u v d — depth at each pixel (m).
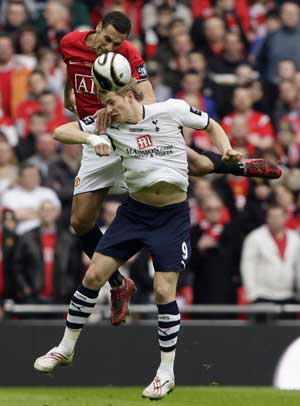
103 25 27.25
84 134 25.66
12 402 27.05
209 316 41.22
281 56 52.78
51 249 41.38
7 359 37.44
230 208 44.03
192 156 28.52
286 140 49.47
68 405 26.45
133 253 26.78
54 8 51.97
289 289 41.84
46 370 27.28
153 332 37.97
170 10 52.91
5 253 41.03
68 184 44.44
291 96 50.75
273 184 45.78
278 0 56.84
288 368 37.97
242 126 48.00
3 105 48.03
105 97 25.62
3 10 52.66
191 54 50.97
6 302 39.69
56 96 48.38
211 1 54.97
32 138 46.28
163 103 26.17
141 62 27.70
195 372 37.78
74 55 28.41
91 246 29.36
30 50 49.69
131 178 26.20
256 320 40.56
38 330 37.62
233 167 28.72
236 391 33.19
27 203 43.41
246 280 41.78
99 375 37.72
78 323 27.08
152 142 25.92
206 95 49.94
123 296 28.48
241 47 53.03
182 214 26.58
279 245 41.84
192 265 42.19
